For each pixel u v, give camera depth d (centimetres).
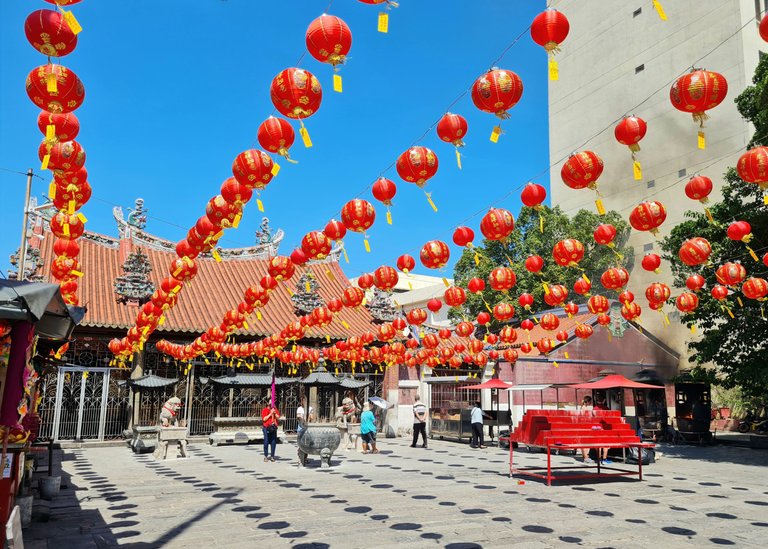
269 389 2356
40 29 514
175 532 779
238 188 802
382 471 1418
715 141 3369
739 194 1798
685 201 3484
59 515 890
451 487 1164
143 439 1858
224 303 2461
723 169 3303
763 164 714
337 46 553
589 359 2777
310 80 587
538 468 1459
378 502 995
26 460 1003
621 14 4084
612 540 738
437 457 1752
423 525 820
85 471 1412
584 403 1811
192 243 1037
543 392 2623
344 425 2014
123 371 2134
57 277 1126
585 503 990
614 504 983
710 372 1961
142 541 733
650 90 3819
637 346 2923
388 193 840
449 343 2725
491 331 3319
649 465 1580
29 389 798
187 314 2294
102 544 719
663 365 2938
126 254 2447
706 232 1825
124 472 1396
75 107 596
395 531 783
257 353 2003
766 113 1636
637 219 938
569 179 773
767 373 1659
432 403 2655
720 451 2014
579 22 4412
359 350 2169
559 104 4481
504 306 1395
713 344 1839
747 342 1784
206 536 757
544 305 3300
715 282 1811
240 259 2811
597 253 3306
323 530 789
